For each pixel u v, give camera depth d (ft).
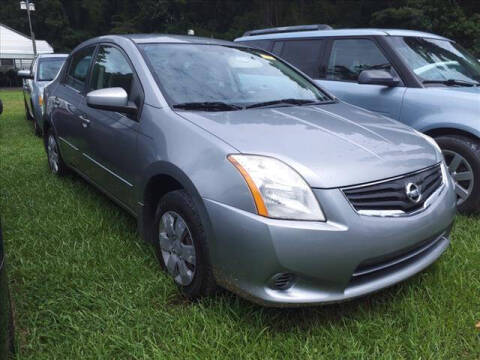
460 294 8.77
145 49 10.95
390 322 7.98
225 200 7.47
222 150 7.81
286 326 7.93
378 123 9.96
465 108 12.46
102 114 11.49
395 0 111.34
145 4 176.76
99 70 12.57
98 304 8.45
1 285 5.95
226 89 10.53
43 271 9.61
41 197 14.38
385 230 7.48
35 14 196.34
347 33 16.16
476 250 10.48
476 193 12.41
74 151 13.89
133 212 10.37
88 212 12.87
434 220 8.27
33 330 7.66
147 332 7.67
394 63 14.35
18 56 106.63
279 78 11.83
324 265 7.16
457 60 15.49
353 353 7.15
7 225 12.06
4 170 17.79
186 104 9.61
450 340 7.50
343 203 7.29
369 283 7.68
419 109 13.23
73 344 7.39
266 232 7.04
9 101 55.42
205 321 7.80
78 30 207.51
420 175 8.36
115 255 10.27
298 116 9.64
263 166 7.43
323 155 7.79
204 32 164.96
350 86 15.23
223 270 7.64
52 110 15.58
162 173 8.77
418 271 8.30
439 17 101.45
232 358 7.13
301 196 7.23
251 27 155.33
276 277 7.20
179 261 8.71
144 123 9.61
